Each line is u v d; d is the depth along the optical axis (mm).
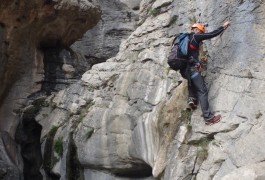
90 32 18344
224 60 6543
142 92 8438
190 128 6535
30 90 13000
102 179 9258
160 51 8500
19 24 12078
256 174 5047
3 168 10766
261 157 5281
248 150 5469
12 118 12492
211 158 5969
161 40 8602
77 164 9883
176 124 6855
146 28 9258
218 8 7047
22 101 12742
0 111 12469
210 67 6762
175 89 7449
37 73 13219
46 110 11812
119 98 9102
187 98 6930
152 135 7586
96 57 18297
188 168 6188
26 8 11820
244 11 6461
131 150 8320
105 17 18719
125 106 8797
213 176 5824
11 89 12727
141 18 10242
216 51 6750
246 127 5691
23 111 12250
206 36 6230
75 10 13102
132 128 8453
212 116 6199
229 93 6219
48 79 13484
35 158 11664
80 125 9844
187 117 6711
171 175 6391
